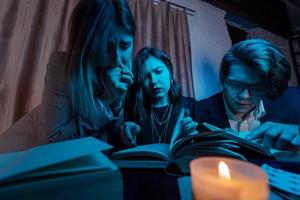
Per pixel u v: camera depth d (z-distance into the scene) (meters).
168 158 0.46
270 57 0.74
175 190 0.35
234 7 1.41
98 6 0.64
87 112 0.63
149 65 0.77
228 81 0.79
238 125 0.78
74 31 0.65
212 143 0.47
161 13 1.09
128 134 0.71
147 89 0.76
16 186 0.19
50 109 0.60
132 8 0.99
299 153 0.50
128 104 0.74
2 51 0.75
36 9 0.84
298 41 1.85
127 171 0.44
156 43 1.02
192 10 1.25
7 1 0.79
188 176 0.42
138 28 0.97
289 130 0.58
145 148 0.51
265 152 0.50
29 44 0.80
